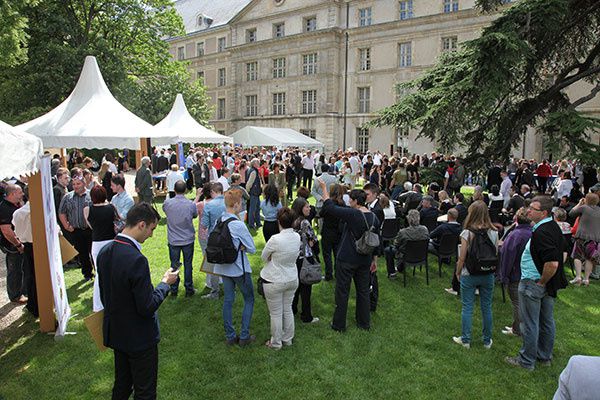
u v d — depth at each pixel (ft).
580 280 26.08
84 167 37.14
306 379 14.85
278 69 139.13
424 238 24.59
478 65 37.70
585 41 45.01
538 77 45.80
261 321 19.36
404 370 15.71
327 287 24.17
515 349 17.54
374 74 119.44
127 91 91.71
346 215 17.76
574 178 55.62
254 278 25.23
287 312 16.97
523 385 14.93
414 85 51.13
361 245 17.56
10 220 19.53
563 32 42.65
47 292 17.71
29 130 35.37
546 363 16.37
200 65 169.48
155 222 10.74
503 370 15.90
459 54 47.55
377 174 55.01
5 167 11.60
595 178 50.06
